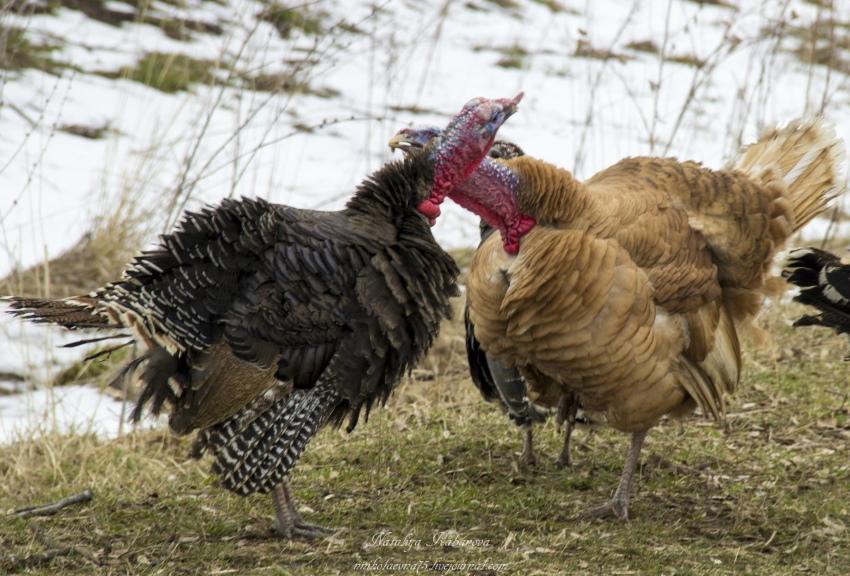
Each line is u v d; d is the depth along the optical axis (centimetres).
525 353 1214
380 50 2931
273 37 2802
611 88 2936
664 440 1489
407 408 1638
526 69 3014
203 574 1062
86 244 2125
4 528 1182
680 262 1199
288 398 1116
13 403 1752
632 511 1271
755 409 1571
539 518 1243
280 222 1115
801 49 2898
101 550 1125
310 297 1104
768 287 1297
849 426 1509
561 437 1507
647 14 3450
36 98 2488
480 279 1228
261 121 2552
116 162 2330
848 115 2847
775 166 1317
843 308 1244
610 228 1174
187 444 1595
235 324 1084
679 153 2511
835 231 2258
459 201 1216
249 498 1283
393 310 1138
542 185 1170
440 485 1337
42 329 1953
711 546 1170
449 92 2822
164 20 2802
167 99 2583
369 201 1176
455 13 3322
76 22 2812
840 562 1129
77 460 1533
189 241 1086
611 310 1153
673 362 1203
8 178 2247
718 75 3053
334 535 1165
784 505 1277
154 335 1058
